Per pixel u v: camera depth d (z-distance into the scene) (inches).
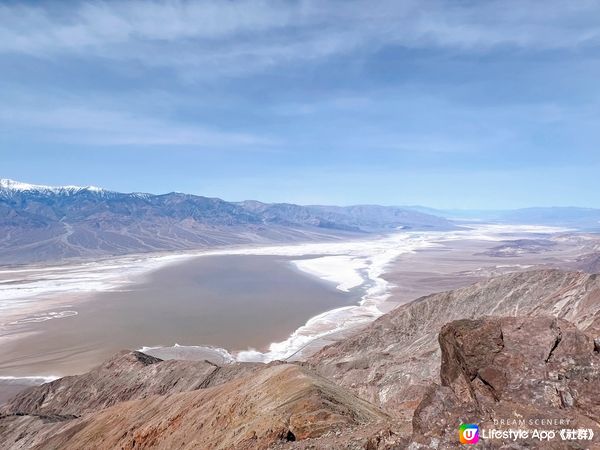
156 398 1277.1
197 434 866.8
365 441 496.4
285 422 645.9
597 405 357.1
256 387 885.2
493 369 403.2
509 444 338.3
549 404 368.8
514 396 382.6
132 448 1040.8
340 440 533.3
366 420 661.9
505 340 419.8
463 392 400.5
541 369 396.2
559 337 417.1
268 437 616.7
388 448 391.5
